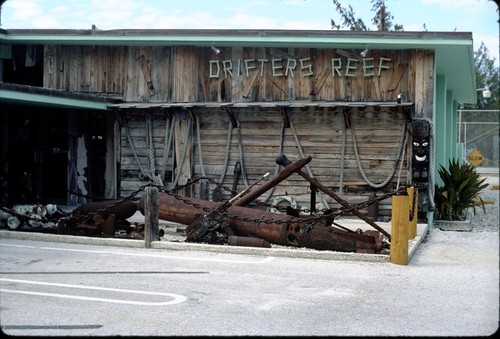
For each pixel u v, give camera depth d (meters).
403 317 6.64
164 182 16.45
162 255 10.13
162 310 6.81
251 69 16.02
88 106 15.52
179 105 15.94
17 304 7.02
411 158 14.73
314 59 15.63
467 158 22.66
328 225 10.98
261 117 15.77
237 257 10.02
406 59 15.11
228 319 6.50
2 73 17.61
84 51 17.06
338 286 8.04
